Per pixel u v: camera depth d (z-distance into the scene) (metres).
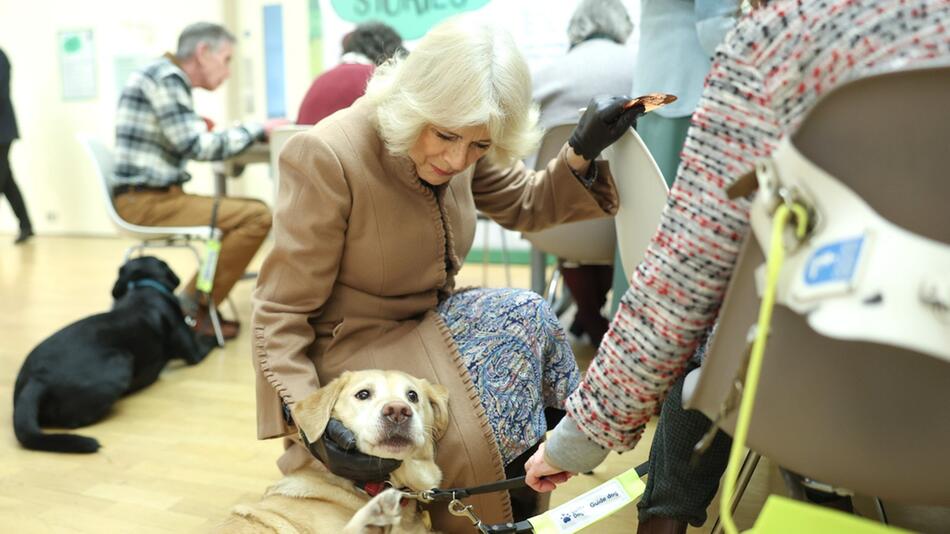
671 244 0.78
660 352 0.82
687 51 1.99
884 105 0.60
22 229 6.46
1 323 3.52
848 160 0.62
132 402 2.52
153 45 6.36
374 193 1.41
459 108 1.27
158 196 3.20
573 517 1.19
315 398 1.36
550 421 1.63
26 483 1.87
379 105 1.41
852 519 0.64
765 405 0.71
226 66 3.40
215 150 3.22
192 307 3.12
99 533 1.62
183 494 1.82
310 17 5.69
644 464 1.26
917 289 0.57
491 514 1.39
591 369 0.92
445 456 1.41
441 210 1.51
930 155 0.59
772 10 0.70
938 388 0.64
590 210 1.65
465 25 1.35
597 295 3.04
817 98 0.66
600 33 2.70
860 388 0.66
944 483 0.67
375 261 1.46
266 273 1.46
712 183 0.74
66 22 6.61
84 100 6.70
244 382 2.73
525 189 1.72
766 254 0.65
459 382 1.44
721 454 1.15
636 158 1.44
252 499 1.79
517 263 5.33
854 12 0.66
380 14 5.39
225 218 3.19
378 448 1.32
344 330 1.50
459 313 1.56
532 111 1.47
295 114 5.93
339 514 1.44
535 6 4.93
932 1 0.64
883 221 0.59
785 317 0.68
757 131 0.71
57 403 2.24
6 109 6.03
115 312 2.61
